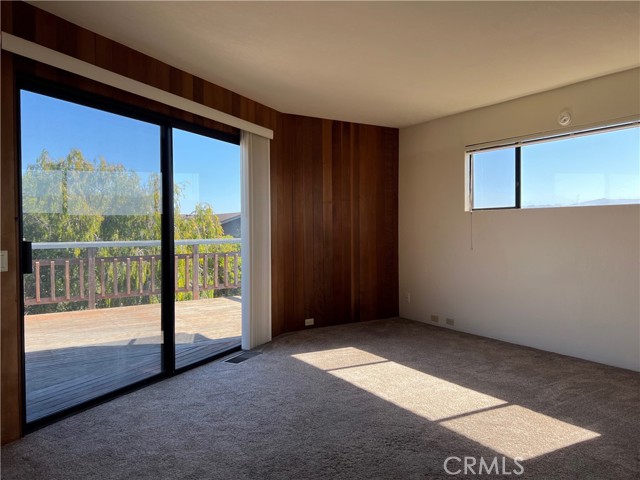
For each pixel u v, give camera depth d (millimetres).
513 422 2662
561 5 2529
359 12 2619
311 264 5078
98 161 2982
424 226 5367
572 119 3918
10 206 2430
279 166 4785
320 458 2250
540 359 3904
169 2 2486
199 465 2186
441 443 2406
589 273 3842
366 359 3926
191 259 3934
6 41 2312
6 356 2410
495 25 2793
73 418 2719
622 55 3260
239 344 4316
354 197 5371
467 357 3977
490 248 4648
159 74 3355
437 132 5188
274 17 2678
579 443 2402
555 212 4082
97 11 2586
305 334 4824
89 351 2959
